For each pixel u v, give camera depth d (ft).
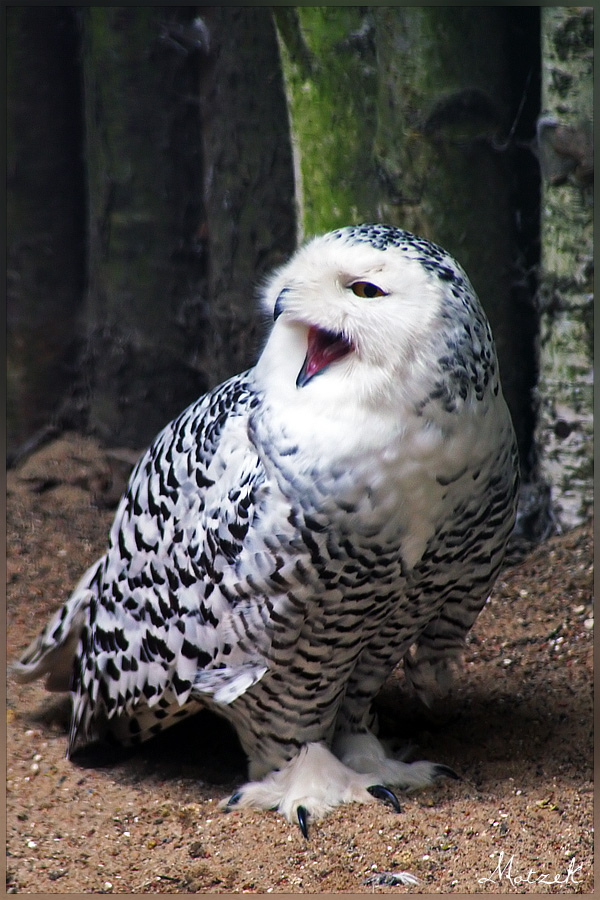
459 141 26.23
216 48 32.50
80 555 30.66
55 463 34.78
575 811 17.93
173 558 18.52
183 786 19.93
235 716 18.88
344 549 16.37
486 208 26.84
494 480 17.08
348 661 17.88
